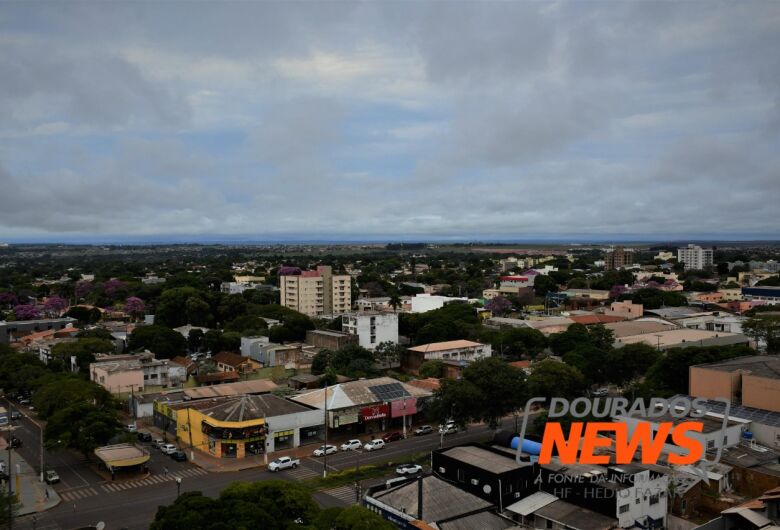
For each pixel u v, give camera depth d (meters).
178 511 56.03
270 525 56.03
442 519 64.75
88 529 71.06
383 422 114.06
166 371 146.25
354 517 56.47
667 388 116.06
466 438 107.56
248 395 111.94
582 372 128.12
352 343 163.75
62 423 95.50
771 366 104.88
